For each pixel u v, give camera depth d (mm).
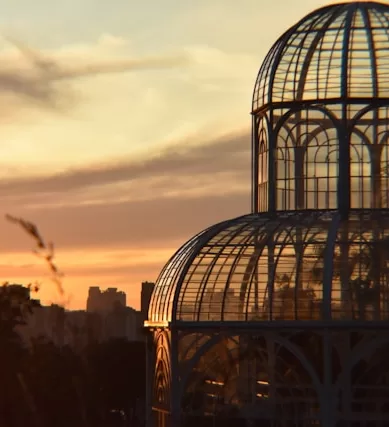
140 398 75375
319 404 51250
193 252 55750
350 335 51375
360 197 58719
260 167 62000
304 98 59594
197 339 53625
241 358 45625
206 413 53188
